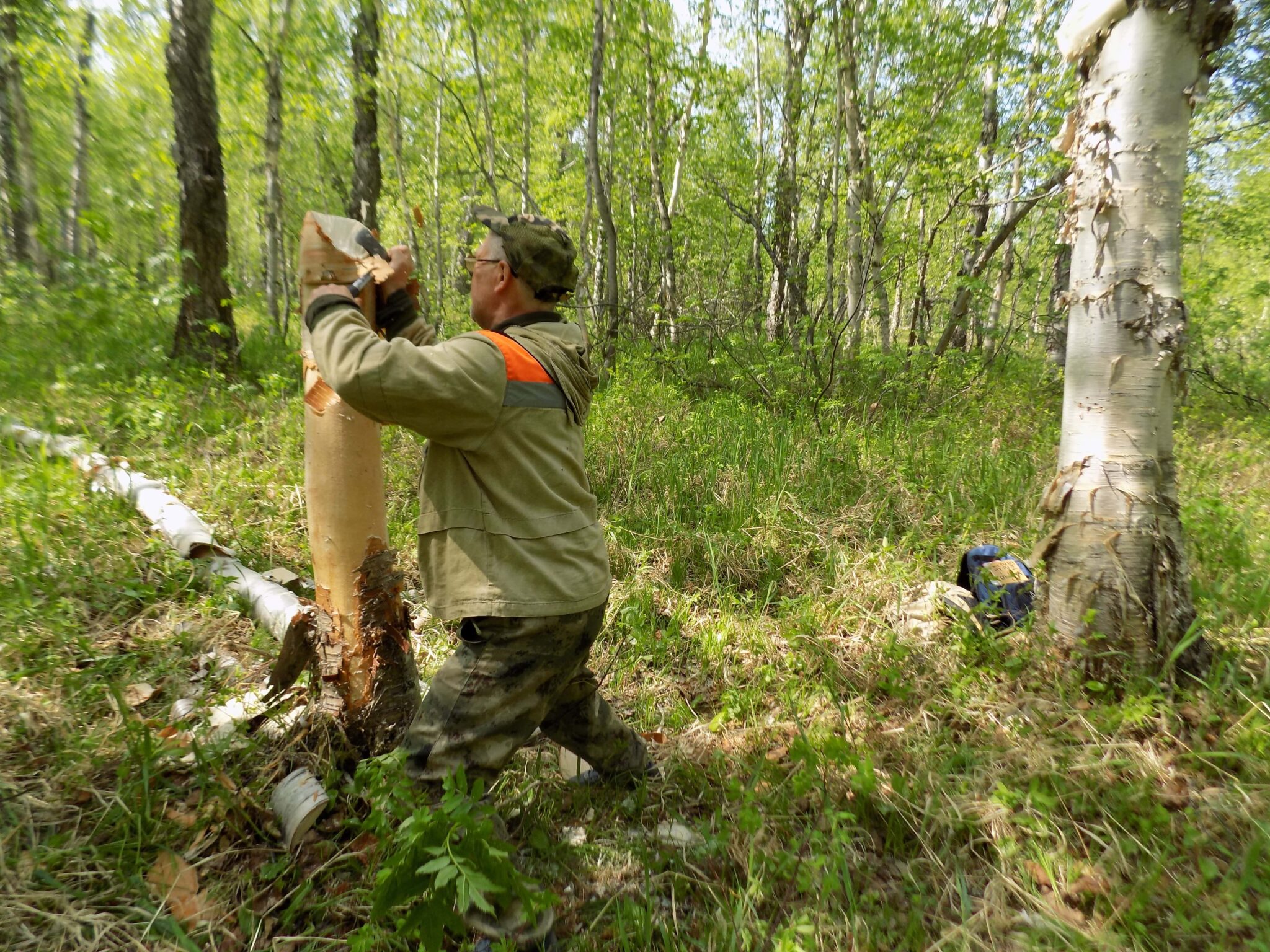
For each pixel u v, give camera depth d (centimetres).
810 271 1445
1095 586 294
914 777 246
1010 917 197
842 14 995
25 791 211
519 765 253
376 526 226
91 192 1695
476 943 178
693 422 628
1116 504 292
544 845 215
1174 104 284
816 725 277
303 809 211
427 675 297
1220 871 208
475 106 1250
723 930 190
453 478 181
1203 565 385
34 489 371
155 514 370
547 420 184
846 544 436
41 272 1052
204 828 212
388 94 1331
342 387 165
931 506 485
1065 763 248
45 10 1145
